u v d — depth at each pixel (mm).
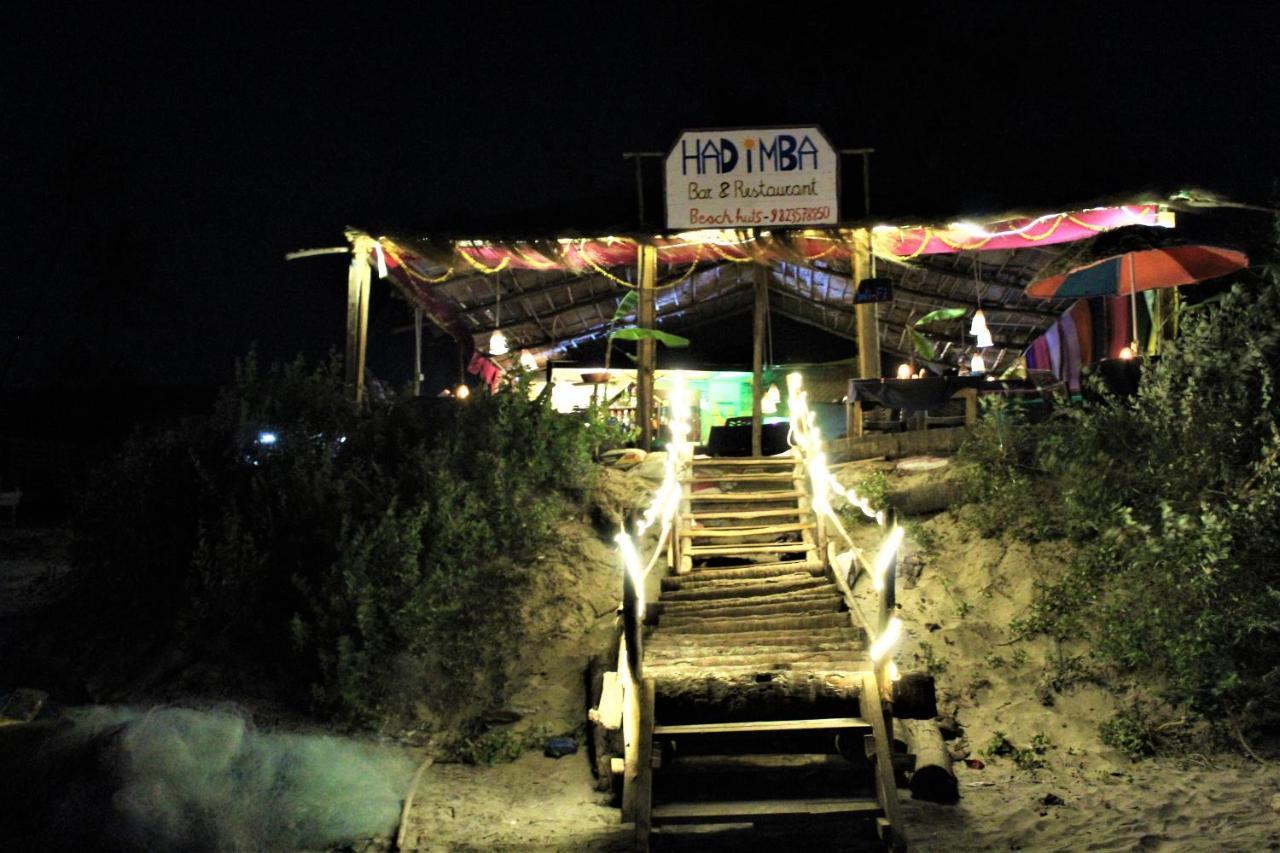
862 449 13703
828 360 23094
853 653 8672
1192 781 7719
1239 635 8367
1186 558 8898
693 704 7660
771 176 14062
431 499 10641
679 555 11203
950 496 11844
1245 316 10469
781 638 9195
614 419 14500
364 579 9609
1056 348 19953
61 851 6812
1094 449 10484
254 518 10695
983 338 16828
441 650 9578
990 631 9898
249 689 9453
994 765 8297
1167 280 13375
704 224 14055
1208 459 9703
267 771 7926
